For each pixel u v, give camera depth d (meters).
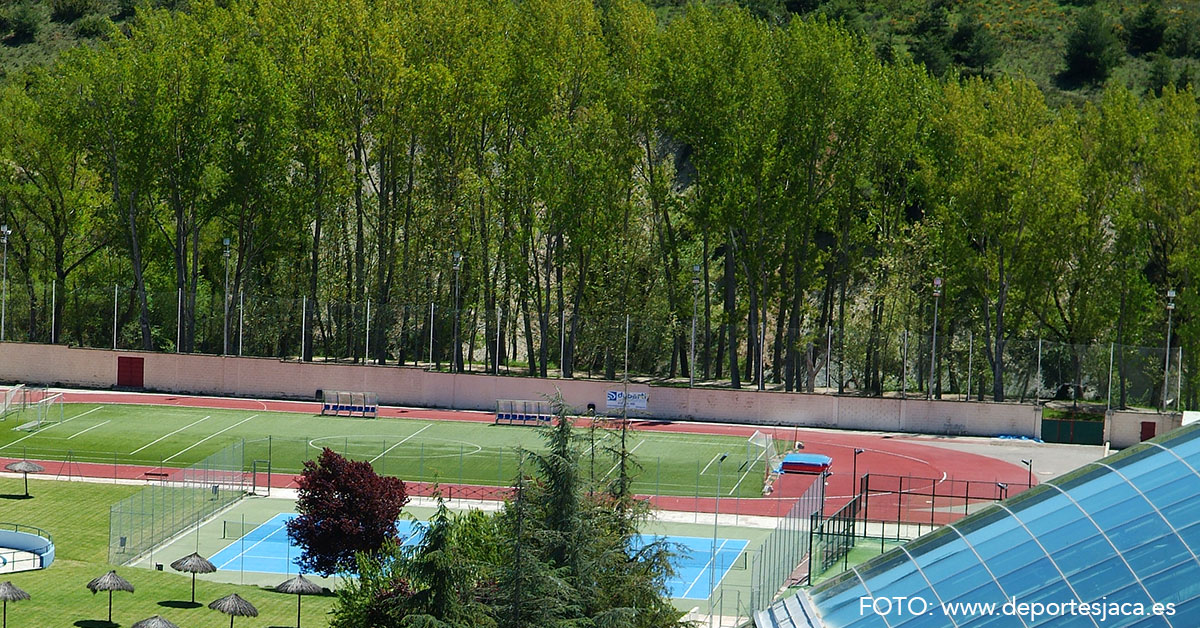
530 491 44.75
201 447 88.50
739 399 100.50
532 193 106.06
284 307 106.75
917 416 98.00
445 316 106.94
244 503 76.56
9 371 107.50
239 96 107.38
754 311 105.88
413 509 74.38
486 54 107.50
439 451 88.25
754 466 85.88
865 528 67.00
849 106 102.81
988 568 36.38
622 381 102.19
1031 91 101.25
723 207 102.81
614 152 105.75
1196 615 33.88
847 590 37.78
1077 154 103.44
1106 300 101.44
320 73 108.25
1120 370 96.50
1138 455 37.94
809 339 105.50
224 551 67.25
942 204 106.62
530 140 106.75
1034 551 36.22
